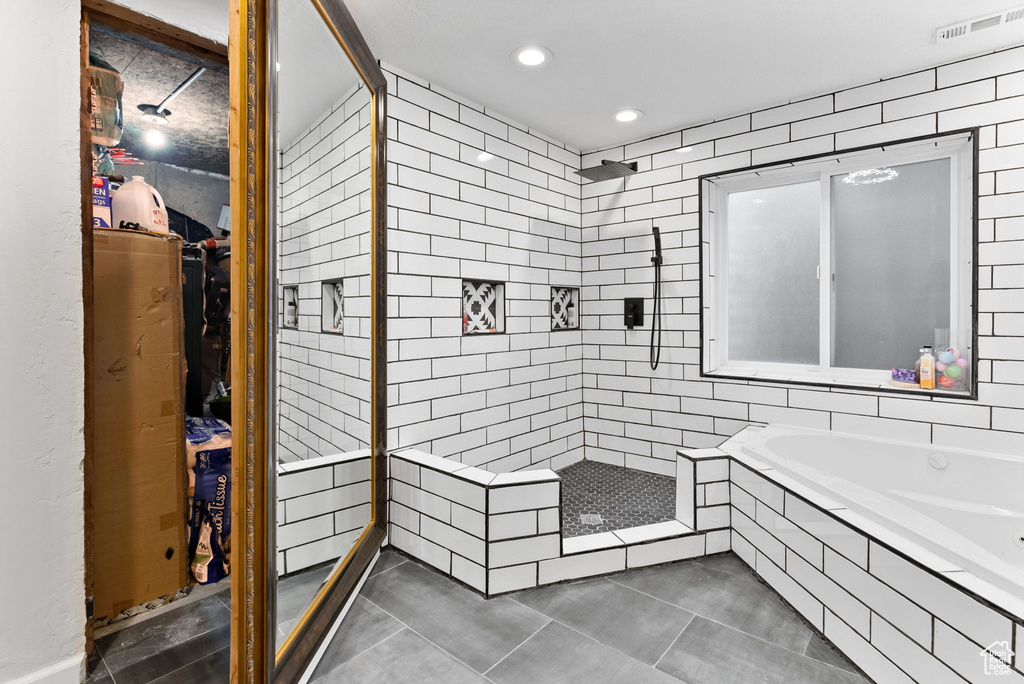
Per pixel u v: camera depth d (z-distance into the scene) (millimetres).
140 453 1786
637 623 1738
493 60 2242
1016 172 2107
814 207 2793
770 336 2967
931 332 2436
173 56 1941
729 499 2232
